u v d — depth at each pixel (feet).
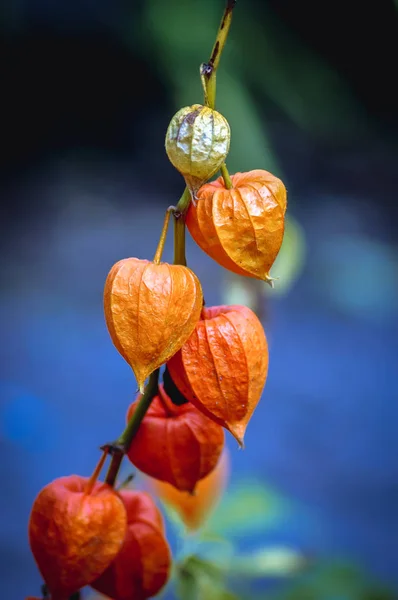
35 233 15.55
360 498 8.59
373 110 15.07
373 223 15.49
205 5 6.89
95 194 16.92
